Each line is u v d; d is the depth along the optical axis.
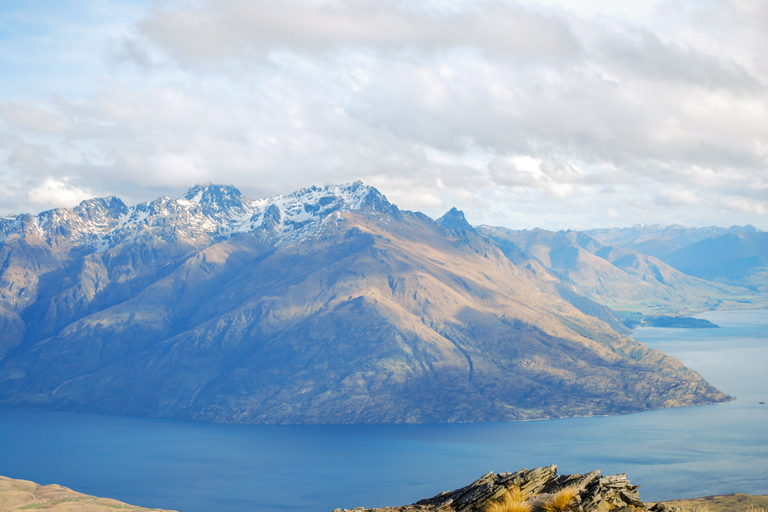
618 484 42.09
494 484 45.38
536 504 40.53
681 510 39.72
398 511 46.31
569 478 43.94
